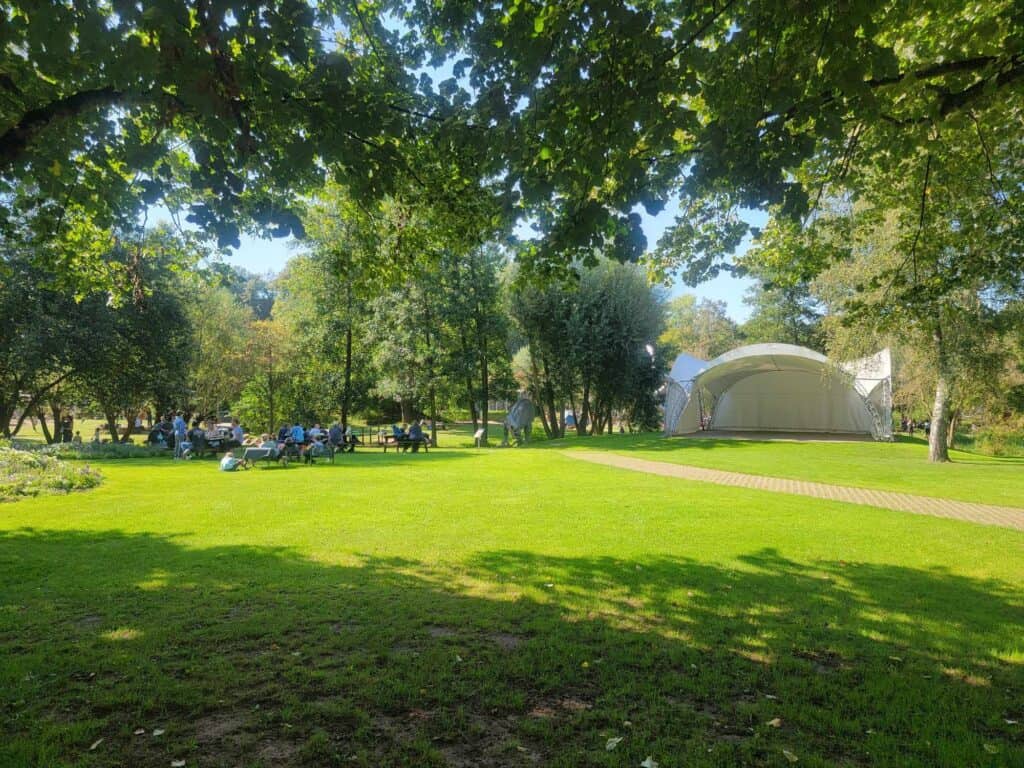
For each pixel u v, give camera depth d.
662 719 3.43
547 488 12.82
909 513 10.16
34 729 3.22
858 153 7.61
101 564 6.56
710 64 5.18
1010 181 8.45
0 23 3.85
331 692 3.70
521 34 4.96
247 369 40.06
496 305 32.03
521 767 2.95
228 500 10.89
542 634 4.70
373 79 6.96
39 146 5.34
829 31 4.34
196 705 3.52
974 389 20.22
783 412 37.66
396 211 9.68
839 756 3.07
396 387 30.03
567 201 6.43
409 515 9.55
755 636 4.70
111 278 10.48
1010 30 5.00
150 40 3.90
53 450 19.22
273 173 5.88
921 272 11.52
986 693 3.79
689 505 10.68
